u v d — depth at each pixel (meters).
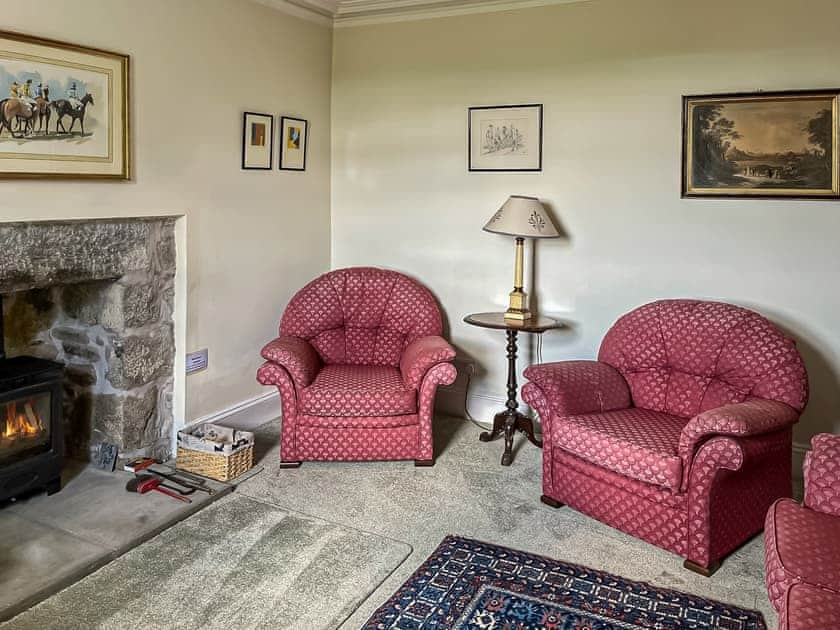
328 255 4.62
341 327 4.02
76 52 2.79
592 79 3.76
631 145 3.70
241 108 3.75
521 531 2.88
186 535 2.77
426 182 4.29
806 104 3.29
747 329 3.04
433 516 2.99
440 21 4.12
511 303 3.79
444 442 3.92
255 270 3.98
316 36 4.30
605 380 3.22
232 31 3.64
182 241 3.46
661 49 3.58
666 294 3.71
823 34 3.24
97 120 2.91
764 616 2.31
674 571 2.59
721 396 3.02
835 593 1.66
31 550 2.55
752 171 3.43
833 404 3.40
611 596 2.41
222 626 2.20
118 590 2.38
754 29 3.37
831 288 3.34
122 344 3.22
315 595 2.38
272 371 3.39
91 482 3.16
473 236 4.20
